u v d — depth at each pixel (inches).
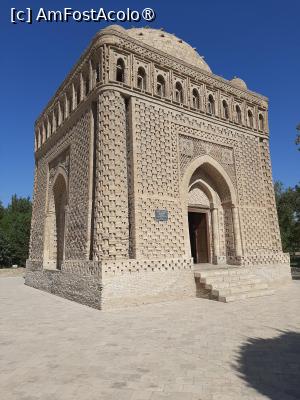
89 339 284.7
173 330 308.2
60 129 678.5
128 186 489.4
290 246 1326.3
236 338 278.2
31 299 545.6
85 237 499.8
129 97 515.2
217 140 625.9
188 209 609.0
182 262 502.9
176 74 591.8
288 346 255.3
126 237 464.4
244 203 647.1
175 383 190.7
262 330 303.0
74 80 629.0
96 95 513.7
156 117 536.1
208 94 638.5
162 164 524.4
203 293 498.6
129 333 301.3
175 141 554.9
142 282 452.8
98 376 203.0
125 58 527.5
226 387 184.4
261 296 504.4
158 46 653.3
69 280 523.2
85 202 519.5
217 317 359.9
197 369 211.3
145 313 391.2
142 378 198.5
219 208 643.5
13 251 1418.6
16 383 195.0
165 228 501.7
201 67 700.0
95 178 500.7
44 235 733.3
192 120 590.6
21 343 277.3
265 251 655.1
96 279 433.4
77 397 175.2
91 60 550.0
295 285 653.3
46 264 717.3
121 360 230.1
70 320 363.3
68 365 222.8
